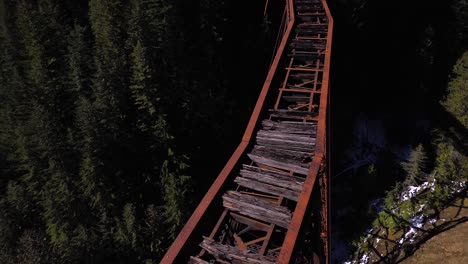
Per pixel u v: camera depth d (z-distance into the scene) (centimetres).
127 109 1945
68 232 1836
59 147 1877
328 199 995
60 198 1844
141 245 1831
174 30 2081
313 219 870
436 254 2002
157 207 1908
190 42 2194
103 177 1858
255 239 727
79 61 1948
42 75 1970
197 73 2148
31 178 1945
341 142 2803
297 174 898
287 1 2036
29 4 1988
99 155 1844
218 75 2327
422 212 2228
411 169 2428
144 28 1884
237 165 862
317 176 780
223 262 638
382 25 2970
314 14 1828
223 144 2275
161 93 1947
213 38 2225
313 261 909
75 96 2002
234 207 739
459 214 2150
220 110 2259
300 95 1324
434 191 2292
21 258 1772
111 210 1914
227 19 2302
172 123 2041
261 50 2522
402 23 3011
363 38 2944
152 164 1998
